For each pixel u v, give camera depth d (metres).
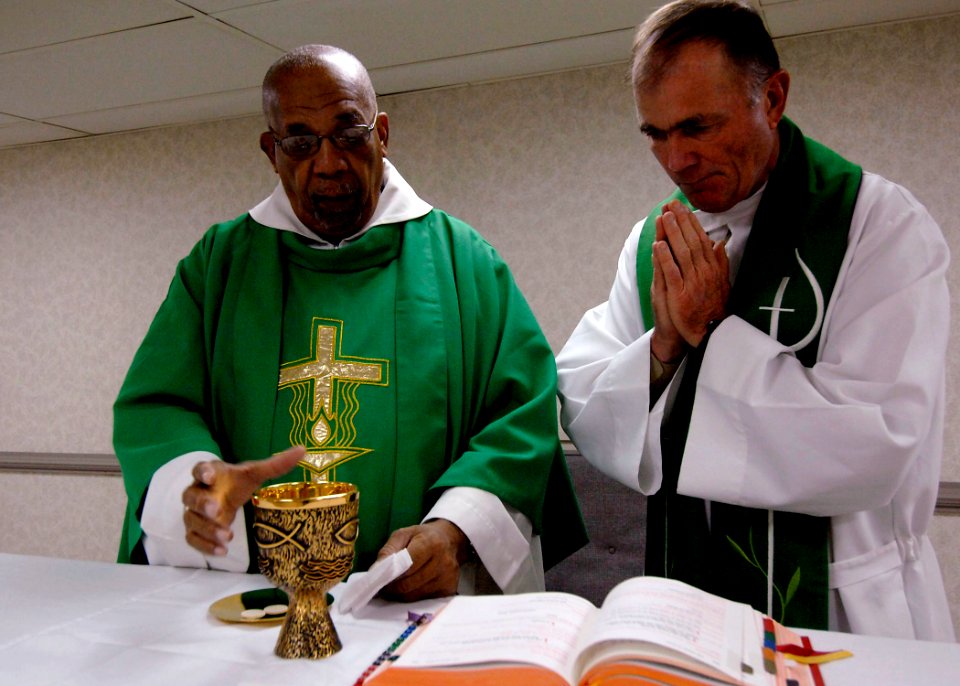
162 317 1.38
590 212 2.90
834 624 1.16
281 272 1.36
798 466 1.09
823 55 2.58
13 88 2.88
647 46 1.11
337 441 1.22
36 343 3.73
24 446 3.76
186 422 1.23
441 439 1.26
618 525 2.02
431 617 0.86
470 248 1.43
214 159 3.43
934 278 1.14
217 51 2.57
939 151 2.48
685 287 1.17
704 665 0.65
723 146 1.10
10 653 0.81
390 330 1.30
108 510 3.60
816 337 1.18
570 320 2.94
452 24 2.40
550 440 1.25
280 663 0.77
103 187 3.61
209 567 1.14
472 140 3.05
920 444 1.06
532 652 0.68
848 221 1.20
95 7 2.22
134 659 0.79
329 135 1.25
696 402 1.16
